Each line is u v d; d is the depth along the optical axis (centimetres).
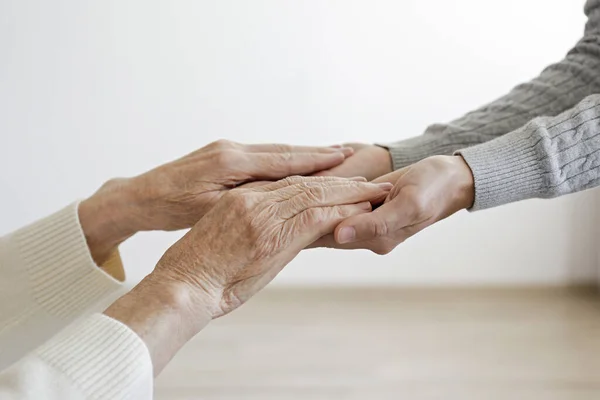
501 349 201
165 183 90
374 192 77
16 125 236
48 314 87
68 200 245
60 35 229
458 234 243
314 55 232
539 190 82
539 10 227
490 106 103
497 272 247
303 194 74
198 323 67
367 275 246
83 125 238
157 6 228
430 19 228
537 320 221
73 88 234
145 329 61
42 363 56
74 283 89
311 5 227
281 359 196
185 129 239
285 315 225
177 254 69
